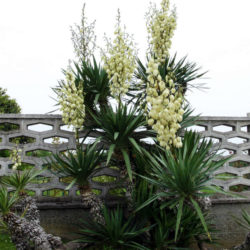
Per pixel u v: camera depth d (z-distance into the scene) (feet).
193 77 14.52
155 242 11.20
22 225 10.79
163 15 12.98
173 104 8.27
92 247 12.09
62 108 11.97
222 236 14.69
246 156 15.71
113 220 11.32
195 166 9.10
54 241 11.41
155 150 13.01
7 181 12.24
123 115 11.44
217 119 15.51
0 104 29.60
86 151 12.61
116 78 11.43
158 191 11.81
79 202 14.49
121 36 11.43
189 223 11.48
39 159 14.60
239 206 15.17
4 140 14.37
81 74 13.74
